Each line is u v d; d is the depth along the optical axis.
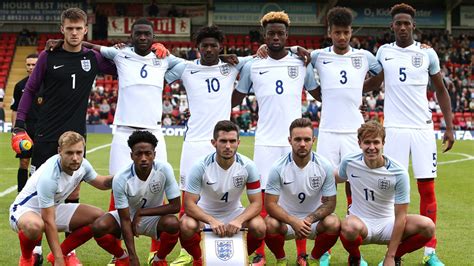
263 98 6.46
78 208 5.64
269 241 5.74
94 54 6.39
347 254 6.54
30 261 5.49
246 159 5.73
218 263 5.27
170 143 19.88
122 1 31.86
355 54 6.52
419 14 32.50
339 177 5.91
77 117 6.16
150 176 5.52
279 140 6.39
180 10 32.09
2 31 32.56
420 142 6.32
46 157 6.11
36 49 31.27
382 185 5.59
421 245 5.60
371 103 24.98
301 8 32.31
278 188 5.73
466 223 8.02
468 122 24.52
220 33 6.50
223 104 6.52
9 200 9.60
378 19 32.38
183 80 6.64
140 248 6.74
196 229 5.56
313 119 24.41
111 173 6.47
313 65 6.71
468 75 29.81
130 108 6.42
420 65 6.36
